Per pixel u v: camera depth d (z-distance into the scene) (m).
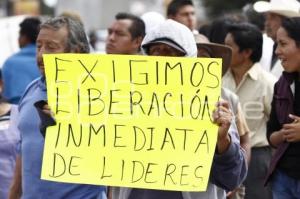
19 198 9.03
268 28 13.29
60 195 8.25
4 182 11.10
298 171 9.86
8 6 52.50
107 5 45.19
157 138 7.89
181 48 8.00
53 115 8.00
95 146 7.95
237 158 7.82
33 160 8.32
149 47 8.17
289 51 9.77
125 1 45.78
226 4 46.75
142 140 7.91
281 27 9.85
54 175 7.94
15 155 11.15
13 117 11.23
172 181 7.80
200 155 7.78
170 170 7.82
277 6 13.04
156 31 8.05
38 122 8.33
